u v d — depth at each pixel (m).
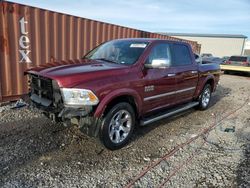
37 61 6.96
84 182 3.11
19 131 4.52
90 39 8.26
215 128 5.41
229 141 4.67
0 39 6.11
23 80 6.74
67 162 3.55
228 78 17.23
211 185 3.17
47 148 3.92
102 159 3.70
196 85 6.06
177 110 5.45
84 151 3.91
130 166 3.55
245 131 5.30
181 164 3.68
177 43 5.37
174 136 4.77
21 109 5.80
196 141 4.59
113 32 9.12
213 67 6.88
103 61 4.46
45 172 3.26
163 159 3.81
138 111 4.33
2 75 6.30
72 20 7.60
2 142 4.04
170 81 4.93
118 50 4.70
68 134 4.48
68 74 3.53
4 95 6.41
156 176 3.33
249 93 10.66
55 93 3.53
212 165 3.69
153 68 4.42
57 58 7.43
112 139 3.91
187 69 5.50
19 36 6.45
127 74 4.02
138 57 4.36
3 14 6.05
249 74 20.52
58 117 3.57
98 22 8.42
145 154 3.95
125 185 3.09
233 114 6.70
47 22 6.98
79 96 3.41
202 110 6.79
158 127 5.21
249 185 3.19
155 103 4.71
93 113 3.55
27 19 6.52
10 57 6.38
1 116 5.27
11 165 3.37
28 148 3.88
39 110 3.87
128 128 4.17
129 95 4.05
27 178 3.11
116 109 3.86
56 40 7.30
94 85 3.54
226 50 59.19
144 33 10.97
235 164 3.74
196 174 3.42
